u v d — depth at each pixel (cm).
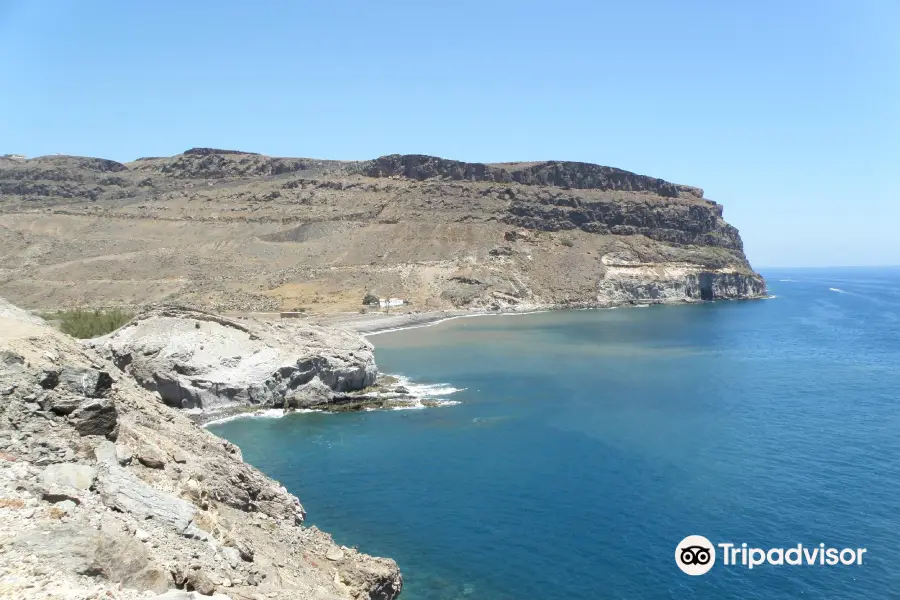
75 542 1413
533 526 3641
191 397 6044
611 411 6122
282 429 5631
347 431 5559
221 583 1734
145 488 2019
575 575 3125
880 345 10250
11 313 3653
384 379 7575
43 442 1961
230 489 2828
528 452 4928
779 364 8600
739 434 5316
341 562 2788
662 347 10212
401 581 2948
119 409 2886
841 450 4878
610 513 3800
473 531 3584
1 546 1356
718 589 3002
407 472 4509
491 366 8562
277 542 2639
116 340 6438
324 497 4075
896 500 3931
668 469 4506
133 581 1419
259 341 6638
